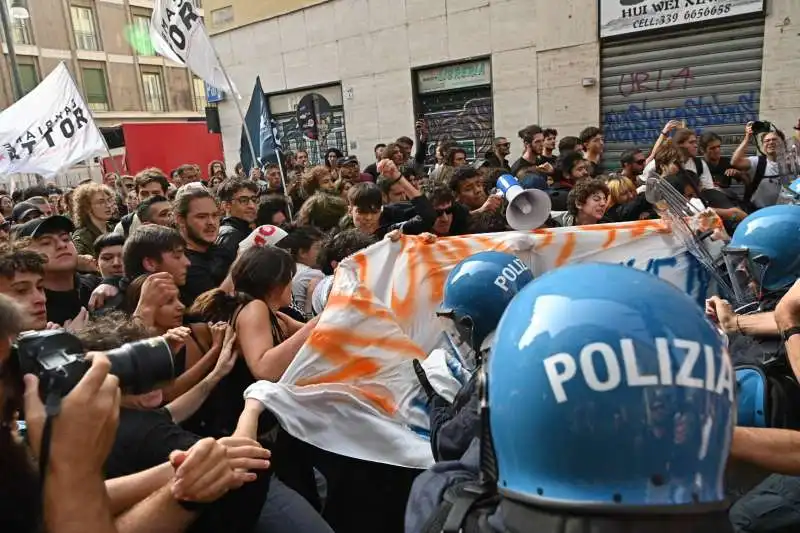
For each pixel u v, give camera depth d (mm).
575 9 7562
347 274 2031
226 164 13289
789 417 1253
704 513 625
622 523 618
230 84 5184
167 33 5211
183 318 2104
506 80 8422
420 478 1094
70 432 901
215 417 1886
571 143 5820
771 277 1574
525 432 671
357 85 10289
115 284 2531
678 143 4570
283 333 2094
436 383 1645
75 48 27609
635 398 622
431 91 9422
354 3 9938
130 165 13359
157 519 1125
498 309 1473
